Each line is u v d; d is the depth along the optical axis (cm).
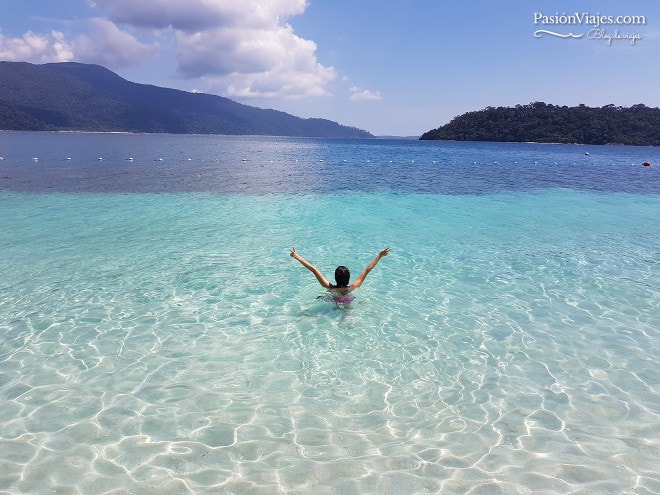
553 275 932
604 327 687
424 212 1658
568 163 4903
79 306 752
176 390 512
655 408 485
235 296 800
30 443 420
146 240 1194
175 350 605
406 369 564
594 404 492
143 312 729
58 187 2164
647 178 3120
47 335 645
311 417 466
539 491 366
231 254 1066
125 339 636
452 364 577
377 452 414
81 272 924
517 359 590
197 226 1377
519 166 4281
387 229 1358
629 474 386
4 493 359
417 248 1138
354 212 1641
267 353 600
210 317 712
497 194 2186
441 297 805
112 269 945
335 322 697
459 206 1808
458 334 660
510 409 483
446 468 394
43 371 550
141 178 2628
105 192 2047
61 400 490
